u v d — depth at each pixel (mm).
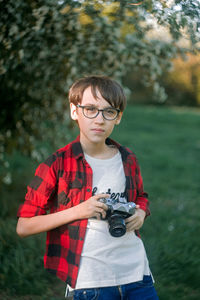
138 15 2010
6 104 3039
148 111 13000
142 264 1456
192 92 12852
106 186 1468
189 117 12336
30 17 1955
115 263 1385
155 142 8391
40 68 2768
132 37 2555
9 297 2170
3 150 3355
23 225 1406
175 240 3092
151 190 4676
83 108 1447
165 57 2816
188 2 1675
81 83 1496
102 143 1515
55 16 1982
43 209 1440
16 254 2508
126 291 1382
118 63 2977
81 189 1440
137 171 1626
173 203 4234
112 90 1457
